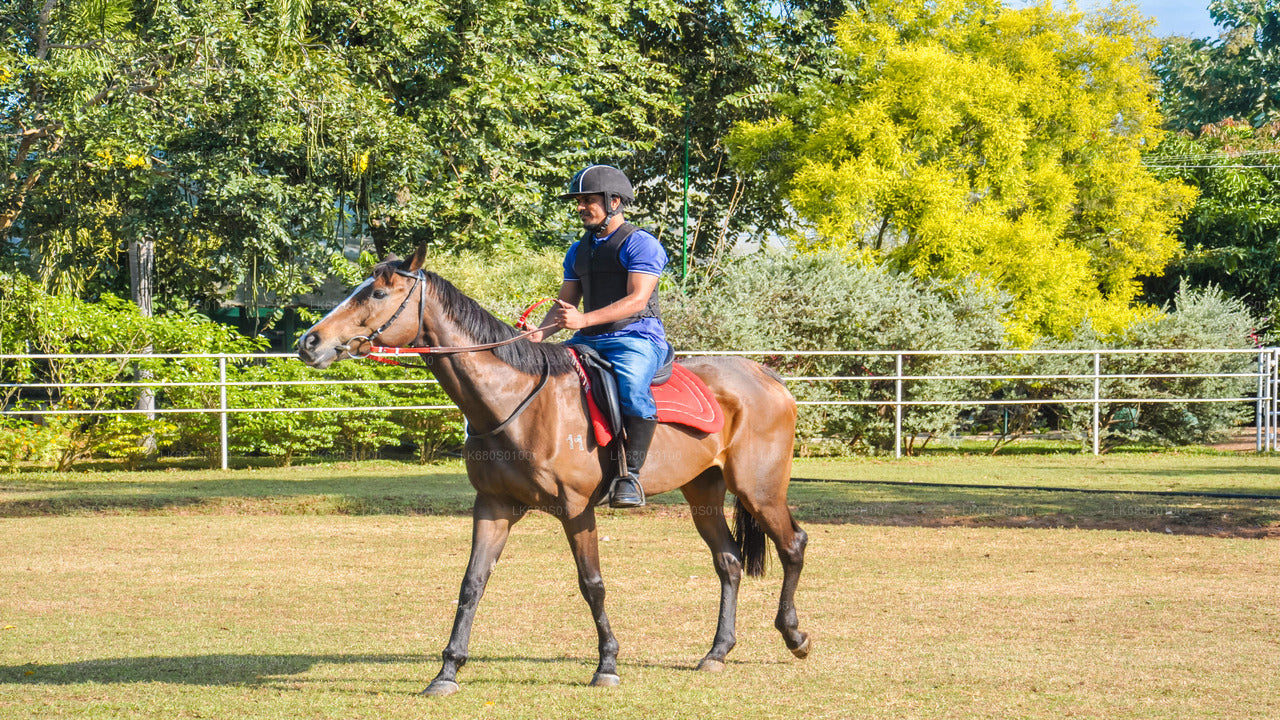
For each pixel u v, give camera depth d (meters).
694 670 5.19
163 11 15.81
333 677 5.05
